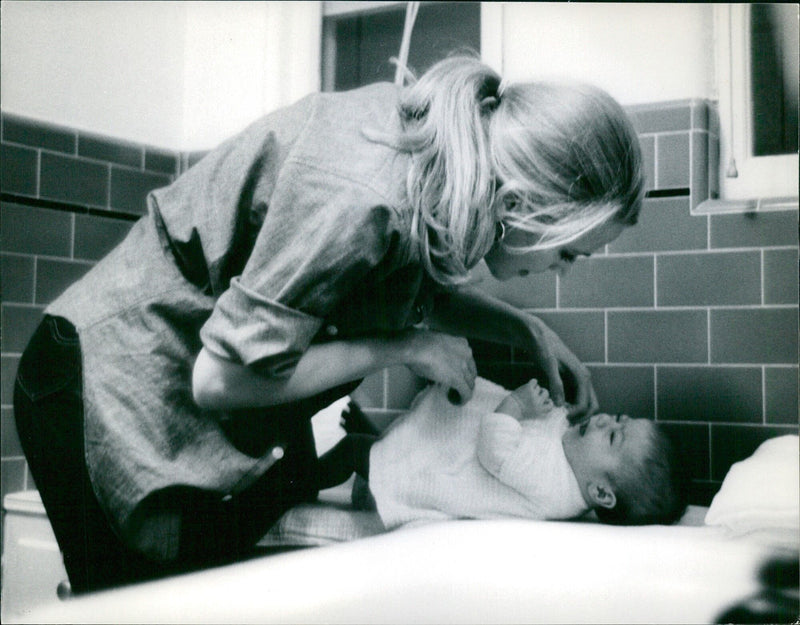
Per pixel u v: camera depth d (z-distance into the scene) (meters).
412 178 0.94
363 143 0.97
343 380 1.07
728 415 1.54
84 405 1.07
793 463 1.23
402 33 1.98
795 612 1.01
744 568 1.06
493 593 1.05
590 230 0.99
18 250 1.78
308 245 0.93
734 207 1.55
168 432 1.07
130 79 2.04
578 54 1.75
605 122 0.98
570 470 1.38
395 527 1.37
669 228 1.60
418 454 1.41
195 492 1.07
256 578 1.16
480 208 0.95
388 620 1.07
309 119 1.00
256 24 2.09
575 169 0.97
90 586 1.14
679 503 1.37
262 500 1.24
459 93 0.98
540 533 1.19
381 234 0.93
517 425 1.38
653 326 1.61
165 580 1.16
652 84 1.68
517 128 0.98
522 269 1.09
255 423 1.12
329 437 1.67
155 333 1.08
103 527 1.10
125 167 2.01
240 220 1.04
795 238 1.50
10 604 1.53
